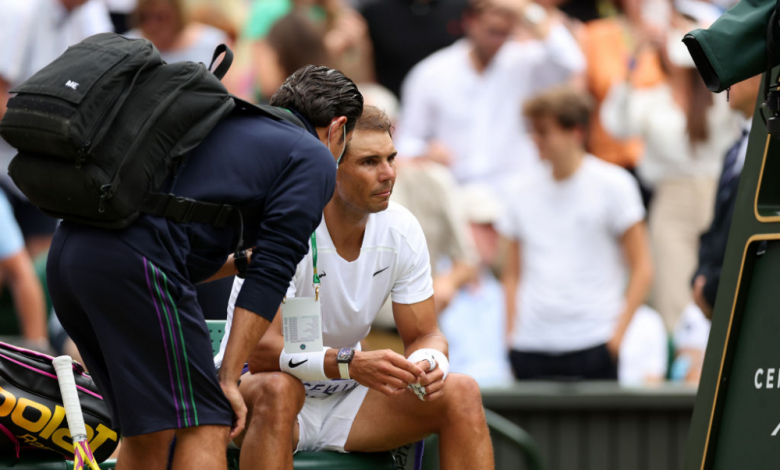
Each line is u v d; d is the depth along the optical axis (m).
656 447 21.09
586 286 22.50
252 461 11.78
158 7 23.88
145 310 10.20
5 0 24.08
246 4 25.33
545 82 24.83
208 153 10.48
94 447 12.27
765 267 11.24
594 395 21.05
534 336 22.70
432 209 22.86
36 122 9.83
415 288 12.96
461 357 22.88
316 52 22.67
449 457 12.34
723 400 11.53
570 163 22.55
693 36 10.68
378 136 12.05
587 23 25.80
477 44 24.81
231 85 24.33
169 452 11.42
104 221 10.08
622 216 22.42
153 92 10.06
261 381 12.05
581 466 21.05
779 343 10.97
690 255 23.83
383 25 25.20
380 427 12.75
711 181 23.84
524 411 21.03
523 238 22.94
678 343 23.22
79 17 24.86
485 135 24.75
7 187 23.50
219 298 14.41
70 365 11.66
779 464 10.86
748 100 16.80
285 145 10.73
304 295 12.52
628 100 24.44
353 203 12.13
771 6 10.60
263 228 10.61
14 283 21.92
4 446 12.10
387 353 11.74
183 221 10.29
